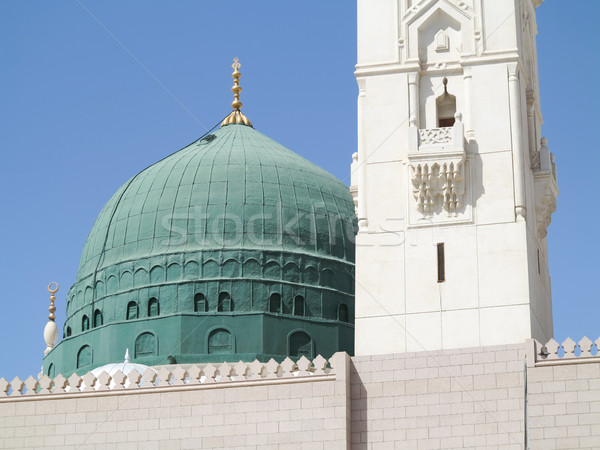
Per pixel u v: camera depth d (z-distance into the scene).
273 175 108.06
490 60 87.12
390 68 88.12
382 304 83.88
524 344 79.88
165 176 109.19
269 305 102.69
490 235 83.88
